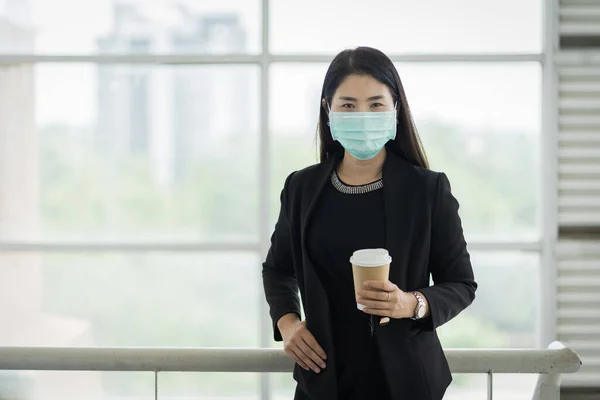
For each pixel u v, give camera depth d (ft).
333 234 5.22
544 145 14.75
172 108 17.97
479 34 14.96
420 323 5.04
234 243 15.05
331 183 5.41
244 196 19.02
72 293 17.42
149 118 17.63
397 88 5.36
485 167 15.70
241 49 15.06
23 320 16.20
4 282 15.75
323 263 5.24
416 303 4.87
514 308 15.26
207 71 17.12
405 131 5.52
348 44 15.08
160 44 15.25
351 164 5.44
